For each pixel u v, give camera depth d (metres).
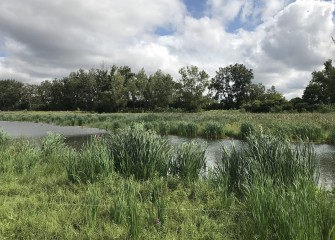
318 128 18.44
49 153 10.34
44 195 6.40
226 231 4.80
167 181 7.20
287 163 6.50
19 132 25.91
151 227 4.84
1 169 8.33
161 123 25.50
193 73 75.81
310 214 4.19
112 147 8.52
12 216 5.06
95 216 4.99
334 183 8.76
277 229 4.38
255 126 20.33
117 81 81.38
